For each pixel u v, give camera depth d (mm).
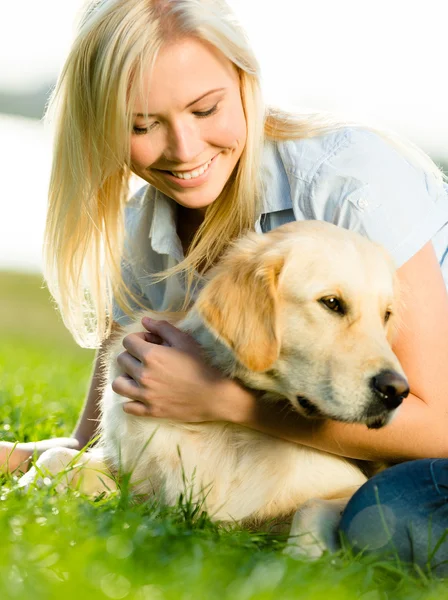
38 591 1944
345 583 2279
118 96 3184
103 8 3268
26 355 7707
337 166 3375
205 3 3283
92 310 4043
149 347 3152
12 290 16391
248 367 2857
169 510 2854
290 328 2912
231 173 3516
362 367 2764
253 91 3359
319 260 2930
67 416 4672
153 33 3117
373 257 3006
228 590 2094
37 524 2406
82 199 3566
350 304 2885
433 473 2625
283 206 3504
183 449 3160
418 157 3582
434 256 3305
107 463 3340
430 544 2543
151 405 3135
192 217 3760
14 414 4508
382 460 3121
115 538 2330
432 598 2188
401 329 3131
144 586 2033
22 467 3609
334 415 2799
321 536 2701
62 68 3506
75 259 3770
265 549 2650
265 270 2932
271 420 3059
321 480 3100
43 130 3807
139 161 3311
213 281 3008
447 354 3139
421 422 3018
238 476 3121
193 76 3127
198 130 3215
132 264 3994
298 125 3539
